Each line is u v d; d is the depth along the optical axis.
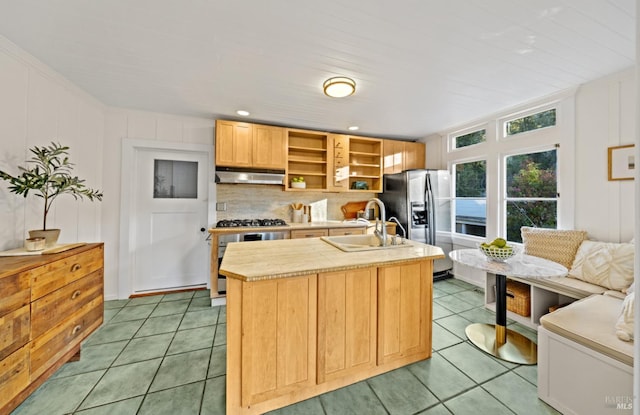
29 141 1.91
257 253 1.79
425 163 4.36
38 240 1.68
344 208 4.23
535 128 2.83
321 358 1.50
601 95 2.27
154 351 1.99
